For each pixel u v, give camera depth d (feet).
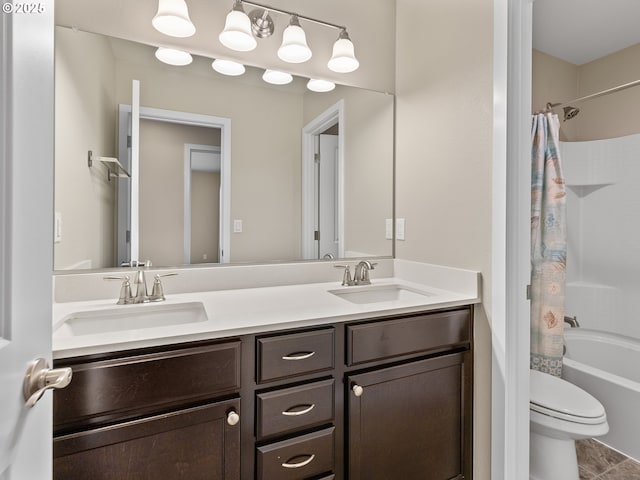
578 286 8.32
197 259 5.02
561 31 7.44
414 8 5.79
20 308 1.61
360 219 6.04
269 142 5.46
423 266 5.50
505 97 4.22
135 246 4.64
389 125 6.22
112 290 4.43
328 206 5.83
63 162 4.17
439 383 4.40
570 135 8.64
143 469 2.93
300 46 5.00
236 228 5.27
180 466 3.06
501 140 4.27
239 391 3.31
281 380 3.50
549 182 6.03
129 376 2.87
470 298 4.54
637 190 7.55
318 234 5.79
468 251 4.79
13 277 1.56
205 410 3.14
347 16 5.89
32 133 1.72
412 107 5.84
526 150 4.33
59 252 4.16
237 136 5.25
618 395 5.74
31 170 1.71
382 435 4.00
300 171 5.66
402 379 4.12
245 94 5.29
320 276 5.78
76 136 4.25
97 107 4.39
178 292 4.85
